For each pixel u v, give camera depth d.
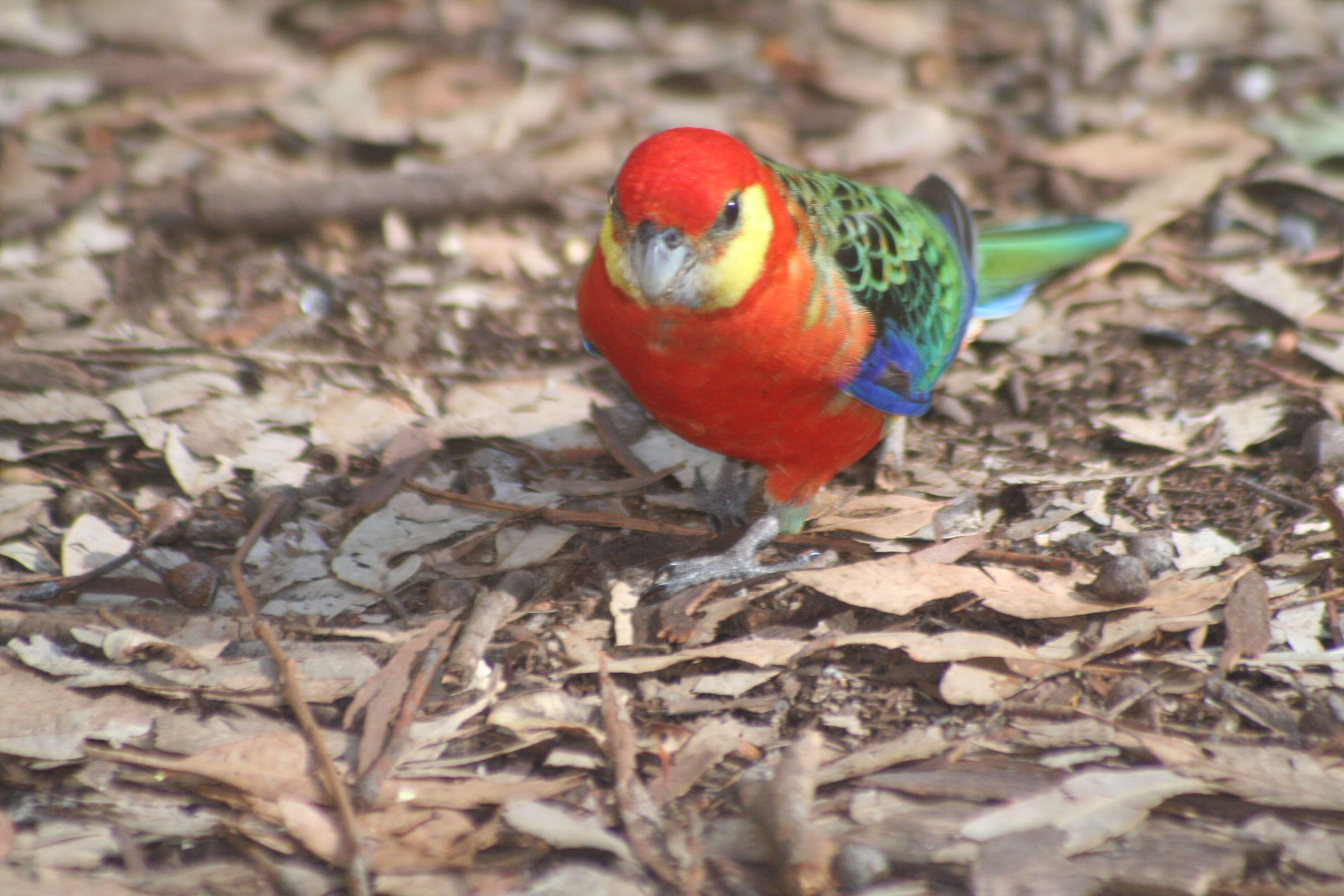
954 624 8.36
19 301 11.66
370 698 7.63
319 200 12.88
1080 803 6.72
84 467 9.97
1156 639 8.17
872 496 9.94
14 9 15.32
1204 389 10.98
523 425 10.58
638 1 16.88
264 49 15.53
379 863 6.59
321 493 9.84
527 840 6.74
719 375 7.77
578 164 14.23
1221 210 13.34
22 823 6.81
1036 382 11.30
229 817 6.89
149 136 14.08
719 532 9.55
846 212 8.53
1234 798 6.85
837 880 6.36
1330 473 9.72
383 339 11.67
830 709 7.73
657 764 7.33
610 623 8.50
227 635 8.09
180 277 12.33
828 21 16.86
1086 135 14.74
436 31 16.11
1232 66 15.86
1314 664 7.91
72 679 7.68
